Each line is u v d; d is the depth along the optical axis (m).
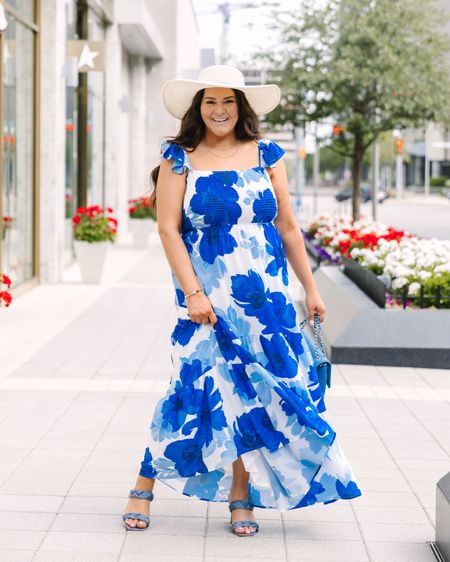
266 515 4.39
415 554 3.97
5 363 7.89
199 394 3.99
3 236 11.65
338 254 13.70
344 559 3.90
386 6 19.50
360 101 20.47
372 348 7.91
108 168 21.58
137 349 8.59
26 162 13.05
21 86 12.62
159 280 14.35
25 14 12.68
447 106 19.83
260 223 4.10
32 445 5.42
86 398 6.63
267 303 4.04
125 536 4.09
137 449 5.36
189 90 4.15
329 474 4.04
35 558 3.85
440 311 8.05
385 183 89.50
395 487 4.80
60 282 13.94
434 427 6.01
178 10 28.59
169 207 4.09
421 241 10.51
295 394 4.03
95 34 19.89
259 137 4.21
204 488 4.09
